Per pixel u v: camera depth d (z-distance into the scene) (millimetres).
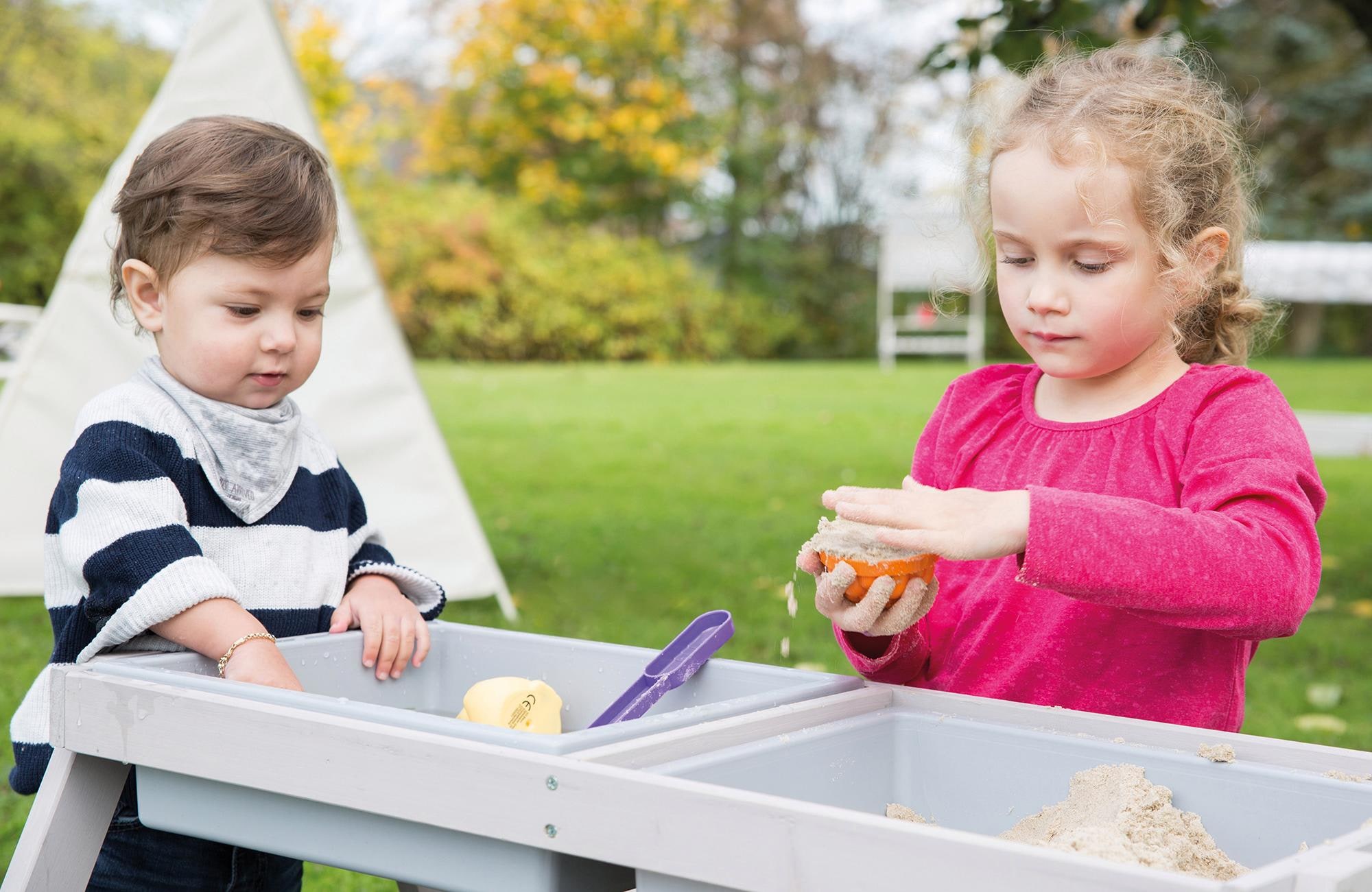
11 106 13492
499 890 953
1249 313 1538
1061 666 1422
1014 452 1528
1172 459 1391
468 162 18578
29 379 3801
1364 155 17234
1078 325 1356
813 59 20219
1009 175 1373
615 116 18094
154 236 1476
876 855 796
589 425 9227
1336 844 815
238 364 1486
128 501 1392
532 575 4590
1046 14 3986
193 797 1126
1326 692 3359
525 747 959
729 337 18078
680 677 1305
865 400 11328
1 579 3930
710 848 852
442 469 3709
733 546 5125
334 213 1533
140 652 1425
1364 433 8227
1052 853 751
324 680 1477
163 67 14617
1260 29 17656
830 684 1244
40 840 1192
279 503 1580
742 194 19391
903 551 1216
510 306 16141
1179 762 1079
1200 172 1417
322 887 2232
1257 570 1144
